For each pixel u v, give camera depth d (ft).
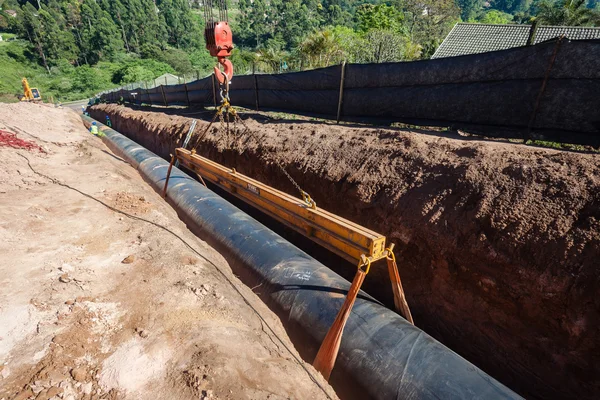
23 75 219.20
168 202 27.09
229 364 10.29
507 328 14.42
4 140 36.45
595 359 11.93
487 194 15.61
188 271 15.85
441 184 17.56
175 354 10.93
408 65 25.13
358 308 13.24
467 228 15.48
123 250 17.88
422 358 11.13
